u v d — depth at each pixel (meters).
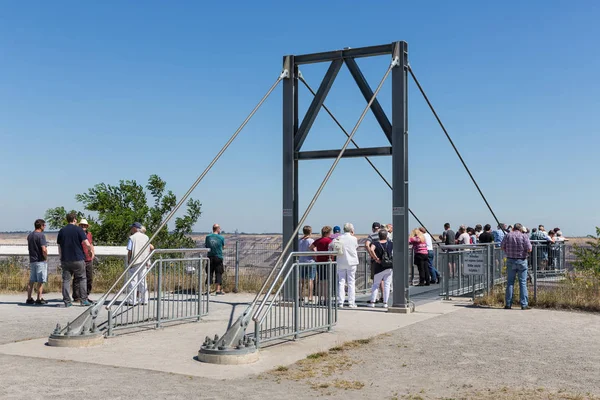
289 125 16.20
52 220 27.55
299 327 10.66
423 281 21.69
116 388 7.32
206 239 18.75
